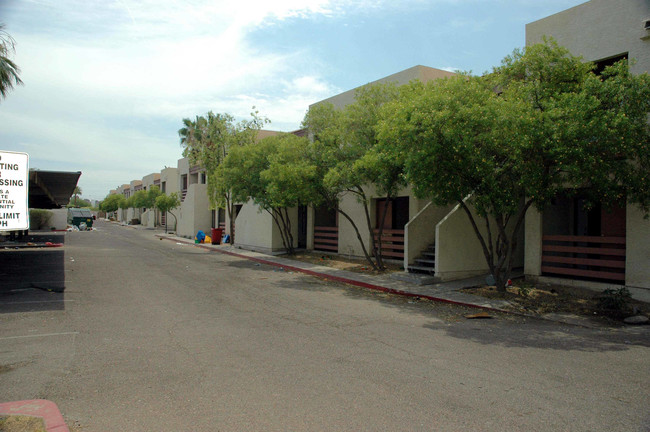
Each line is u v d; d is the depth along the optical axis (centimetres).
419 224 1426
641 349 669
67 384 500
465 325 830
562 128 813
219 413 425
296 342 685
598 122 799
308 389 488
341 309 968
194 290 1186
